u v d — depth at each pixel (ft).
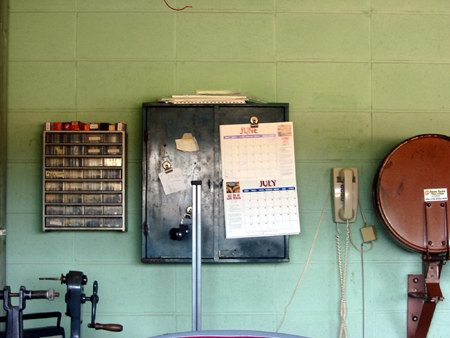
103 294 10.59
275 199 10.39
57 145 10.43
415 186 10.10
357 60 10.94
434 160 10.14
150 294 10.61
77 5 10.89
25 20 10.85
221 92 10.56
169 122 10.47
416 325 10.58
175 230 10.30
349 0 10.97
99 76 10.84
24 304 8.22
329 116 10.90
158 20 10.90
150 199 10.41
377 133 10.92
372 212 10.81
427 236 9.99
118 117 10.79
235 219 10.34
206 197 10.42
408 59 11.00
